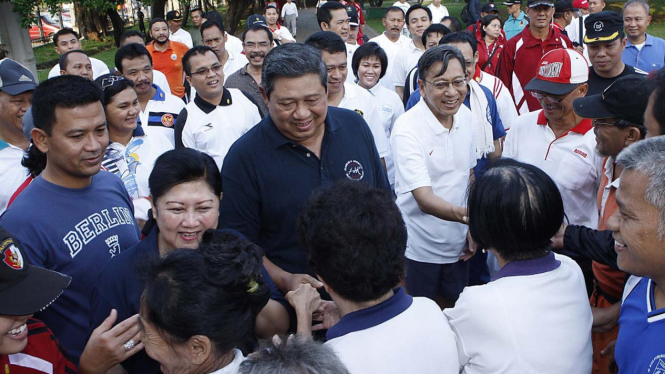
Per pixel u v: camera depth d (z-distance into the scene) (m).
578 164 3.30
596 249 2.50
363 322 1.73
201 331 1.62
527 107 5.84
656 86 2.05
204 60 4.38
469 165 3.68
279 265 2.67
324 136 2.67
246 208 2.61
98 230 2.52
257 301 1.77
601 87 4.77
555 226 1.92
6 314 1.75
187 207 2.14
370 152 2.88
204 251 1.72
